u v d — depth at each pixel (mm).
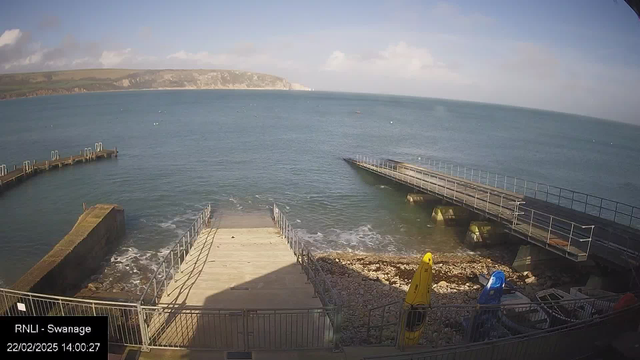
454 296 18297
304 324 10641
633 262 17250
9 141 63031
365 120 120312
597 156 73000
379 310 16641
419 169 42156
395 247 25625
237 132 79312
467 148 72438
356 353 9172
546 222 23516
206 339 9656
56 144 61000
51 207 31297
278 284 13078
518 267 22109
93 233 20969
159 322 10242
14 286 15039
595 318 9484
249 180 40656
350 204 34031
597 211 37312
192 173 43125
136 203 32438
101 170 44094
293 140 70688
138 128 82000
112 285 19250
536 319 13133
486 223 26141
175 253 22828
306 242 25781
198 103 171750
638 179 53562
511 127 128625
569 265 21688
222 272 14047
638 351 8406
